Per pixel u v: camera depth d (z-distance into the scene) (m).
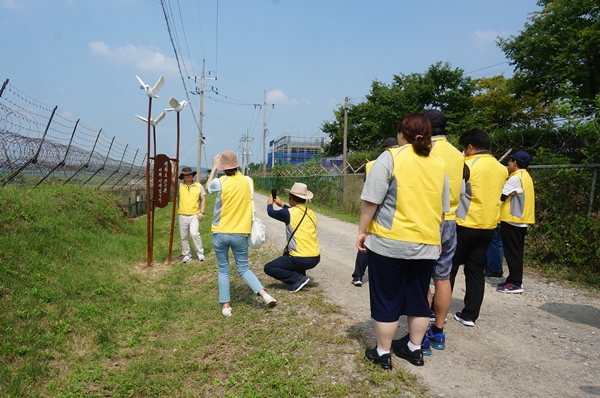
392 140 4.61
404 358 3.24
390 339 3.02
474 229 3.73
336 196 17.78
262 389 3.05
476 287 3.88
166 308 5.20
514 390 2.83
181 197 7.79
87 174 12.41
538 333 3.82
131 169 16.73
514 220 5.09
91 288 5.33
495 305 4.68
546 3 17.70
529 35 16.91
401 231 2.77
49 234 6.49
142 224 13.72
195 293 5.79
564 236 6.45
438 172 2.84
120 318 4.83
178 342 4.20
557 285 5.59
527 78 17.72
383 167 2.80
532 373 3.06
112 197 11.48
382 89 30.41
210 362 3.69
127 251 8.02
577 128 6.42
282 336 3.83
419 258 2.79
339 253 7.83
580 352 3.42
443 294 3.34
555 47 15.89
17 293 4.43
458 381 2.95
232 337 4.05
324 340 3.63
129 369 3.67
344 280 5.79
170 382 3.43
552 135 11.17
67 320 4.36
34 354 3.66
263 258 7.05
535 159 9.91
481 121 25.48
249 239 4.71
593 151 6.40
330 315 4.25
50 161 9.12
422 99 28.03
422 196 2.77
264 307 4.67
